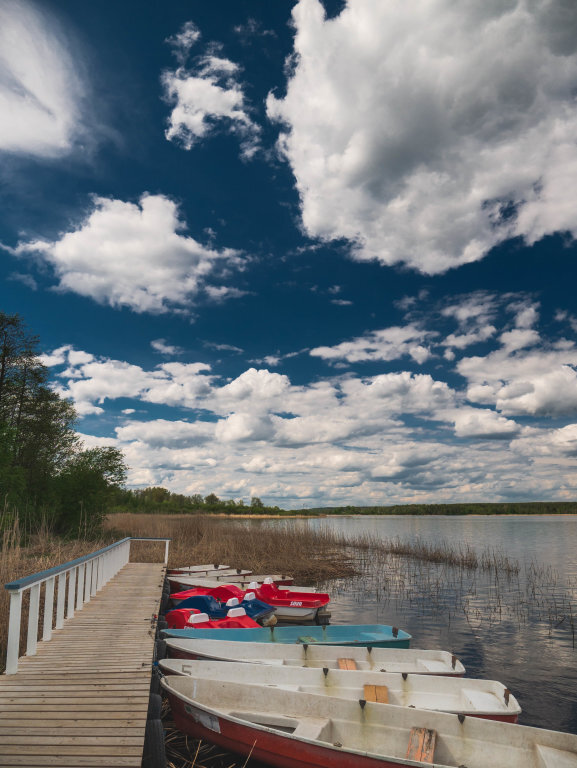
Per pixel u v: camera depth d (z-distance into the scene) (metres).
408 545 32.06
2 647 7.70
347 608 16.12
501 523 93.25
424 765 4.91
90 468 27.36
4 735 4.28
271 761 5.68
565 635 12.96
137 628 8.21
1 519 18.08
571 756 5.25
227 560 22.55
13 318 30.03
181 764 6.02
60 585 8.25
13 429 27.70
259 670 7.47
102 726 4.48
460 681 7.09
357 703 6.05
